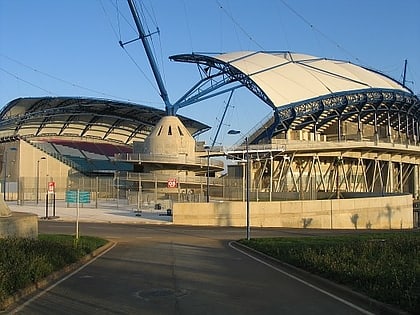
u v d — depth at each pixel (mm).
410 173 111750
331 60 106375
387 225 62031
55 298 11438
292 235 38031
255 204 52594
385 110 102250
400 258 15562
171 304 10836
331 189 94312
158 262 19438
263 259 20828
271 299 11453
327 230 47156
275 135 93812
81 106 104562
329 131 102938
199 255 22531
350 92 92875
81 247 21500
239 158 82562
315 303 10922
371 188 98375
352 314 9734
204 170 82562
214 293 12281
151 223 49406
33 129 109312
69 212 56094
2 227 20750
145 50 80000
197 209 50312
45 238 24609
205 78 92500
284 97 88062
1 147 83312
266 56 98062
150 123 118750
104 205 62781
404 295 9945
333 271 14078
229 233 40406
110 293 12188
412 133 114938
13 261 13688
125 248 25969
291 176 89125
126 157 75812
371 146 91875
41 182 73250
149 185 69812
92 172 88062
